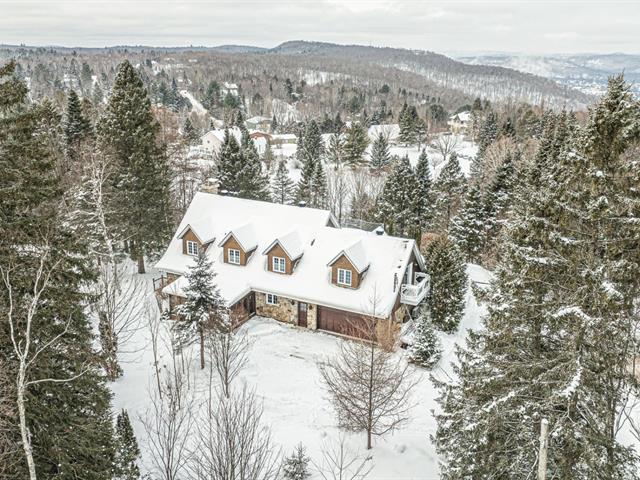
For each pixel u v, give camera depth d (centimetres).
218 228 3788
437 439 1891
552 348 1622
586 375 1406
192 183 5912
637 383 1466
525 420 1499
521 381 1578
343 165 9125
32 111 1894
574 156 1436
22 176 1780
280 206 3816
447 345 3133
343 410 2219
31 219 1764
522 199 3092
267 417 2284
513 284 1559
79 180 3797
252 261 3544
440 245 3484
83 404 1770
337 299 3188
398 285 3162
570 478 1430
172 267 3675
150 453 1942
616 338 1450
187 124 10100
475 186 4775
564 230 1479
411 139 11106
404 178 5556
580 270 1439
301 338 3212
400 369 2777
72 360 1739
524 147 8019
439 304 3312
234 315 3222
